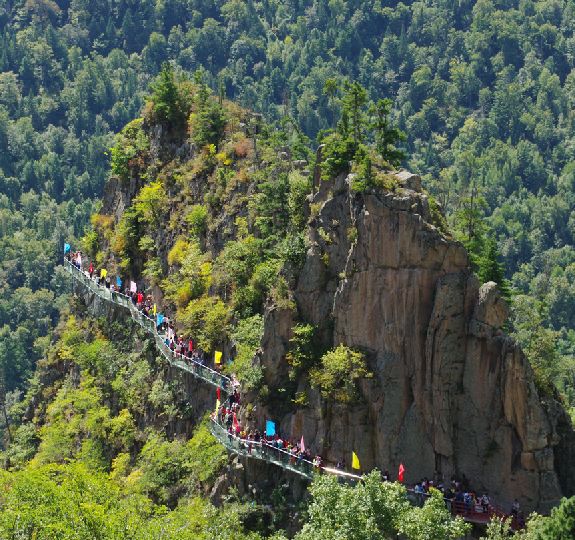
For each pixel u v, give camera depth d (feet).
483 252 400.47
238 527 353.72
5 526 316.40
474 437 342.03
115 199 566.77
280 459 355.56
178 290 467.11
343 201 367.66
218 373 413.39
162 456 420.36
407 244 348.18
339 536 294.87
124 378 484.74
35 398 565.94
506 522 309.22
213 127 519.19
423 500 330.75
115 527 316.40
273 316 372.79
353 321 355.56
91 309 545.85
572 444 343.05
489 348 341.21
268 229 431.84
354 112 384.68
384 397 348.18
